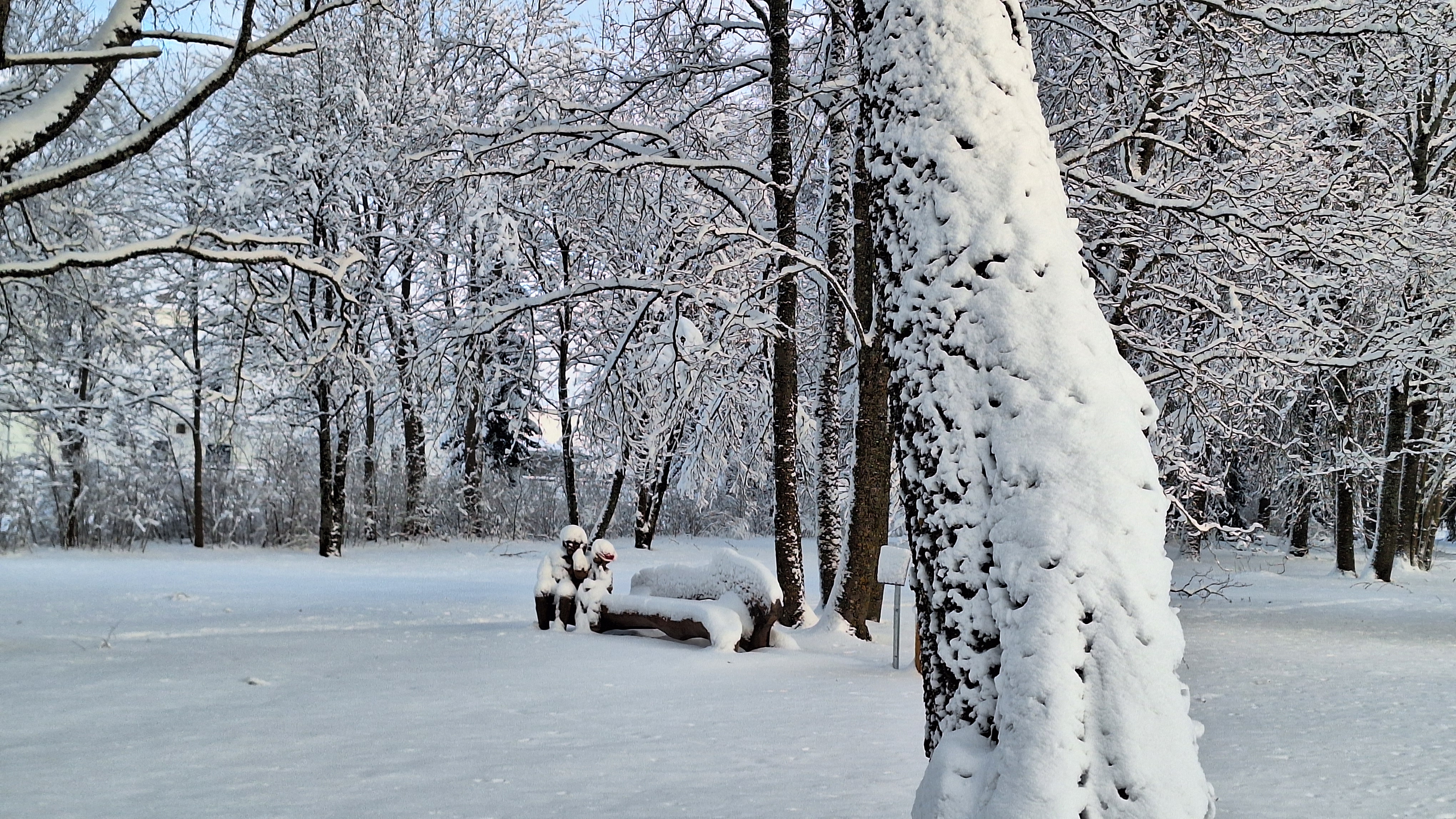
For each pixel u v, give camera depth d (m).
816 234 16.92
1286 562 28.92
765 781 5.74
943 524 3.24
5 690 8.59
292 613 16.00
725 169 16.64
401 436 35.66
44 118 9.23
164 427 31.50
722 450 22.81
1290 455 25.20
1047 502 3.02
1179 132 15.65
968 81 3.53
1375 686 10.32
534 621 14.72
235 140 29.83
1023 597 2.98
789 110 15.86
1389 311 18.61
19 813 4.98
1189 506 20.28
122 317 26.77
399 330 29.28
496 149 17.23
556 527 38.00
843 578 13.91
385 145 24.36
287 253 10.98
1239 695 9.77
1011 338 3.21
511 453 39.78
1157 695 2.86
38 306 19.12
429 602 18.02
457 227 22.23
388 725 7.35
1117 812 2.78
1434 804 5.52
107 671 9.63
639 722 7.59
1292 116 15.23
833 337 16.16
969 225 3.37
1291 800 5.62
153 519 30.23
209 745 6.65
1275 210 14.34
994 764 2.91
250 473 32.69
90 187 25.53
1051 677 2.87
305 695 8.55
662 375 16.12
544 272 24.39
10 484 27.88
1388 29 13.68
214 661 10.31
